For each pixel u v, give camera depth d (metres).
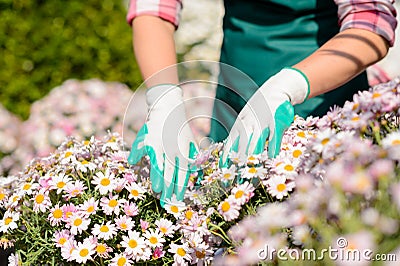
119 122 3.57
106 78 4.49
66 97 3.59
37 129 3.48
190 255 1.52
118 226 1.55
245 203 1.47
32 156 3.46
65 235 1.58
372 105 1.35
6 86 4.30
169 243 1.60
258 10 1.95
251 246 1.31
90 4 4.53
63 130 3.47
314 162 1.34
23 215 1.71
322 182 1.27
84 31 4.48
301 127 1.67
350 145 1.24
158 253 1.55
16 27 4.37
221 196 1.53
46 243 1.62
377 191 1.21
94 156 1.79
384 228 1.15
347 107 1.42
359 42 1.64
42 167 1.80
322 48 1.69
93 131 3.50
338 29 1.91
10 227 1.65
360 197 1.19
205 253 1.48
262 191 1.52
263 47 1.94
